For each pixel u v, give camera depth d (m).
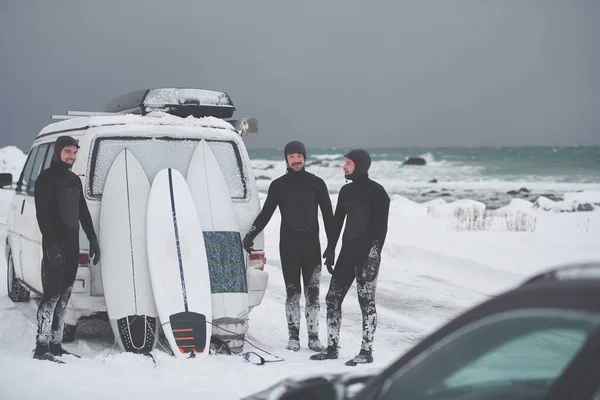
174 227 7.03
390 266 14.00
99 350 7.03
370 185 6.78
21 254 8.74
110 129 7.38
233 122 8.41
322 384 2.62
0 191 25.81
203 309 6.75
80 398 5.06
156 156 7.48
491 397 2.15
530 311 1.88
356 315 9.66
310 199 7.31
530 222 20.75
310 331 7.41
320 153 147.50
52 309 6.38
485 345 2.04
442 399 2.14
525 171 78.50
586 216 21.91
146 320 6.70
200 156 7.53
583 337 1.87
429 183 59.78
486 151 123.56
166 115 7.79
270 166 87.44
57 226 6.48
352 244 6.77
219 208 7.36
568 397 1.86
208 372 6.06
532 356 2.13
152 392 5.30
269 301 10.52
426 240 16.77
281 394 2.58
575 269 1.93
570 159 92.31
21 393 5.08
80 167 7.19
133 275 6.81
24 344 7.18
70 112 7.93
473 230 19.36
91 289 6.88
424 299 10.81
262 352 7.10
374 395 2.25
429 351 2.13
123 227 6.98
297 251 7.30
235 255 7.21
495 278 12.46
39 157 8.57
